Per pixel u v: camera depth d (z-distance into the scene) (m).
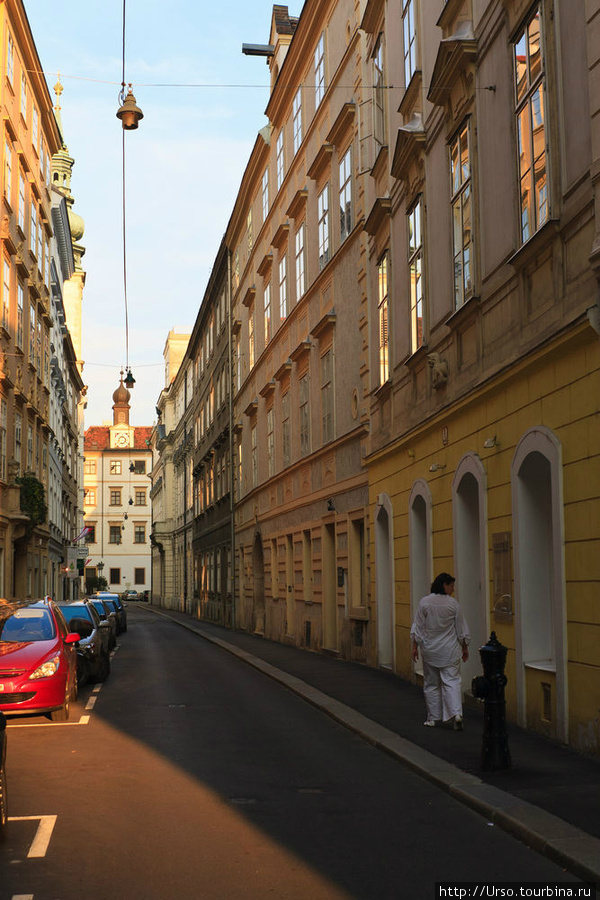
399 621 17.84
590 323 9.03
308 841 6.95
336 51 23.73
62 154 69.62
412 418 16.67
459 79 13.52
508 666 11.82
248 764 10.05
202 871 6.22
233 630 40.31
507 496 11.84
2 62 26.34
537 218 10.73
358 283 21.34
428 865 6.30
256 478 36.41
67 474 53.09
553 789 7.98
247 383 38.84
